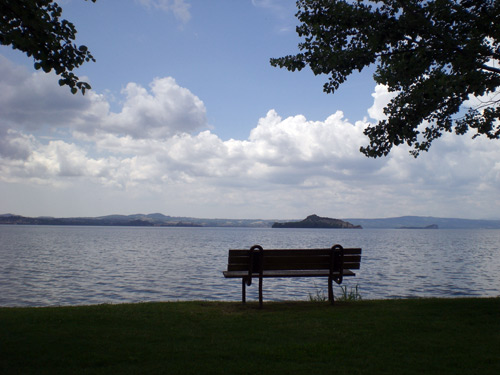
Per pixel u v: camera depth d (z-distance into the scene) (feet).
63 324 23.06
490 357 17.62
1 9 21.61
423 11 30.14
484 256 149.69
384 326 23.20
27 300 56.08
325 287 68.28
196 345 19.34
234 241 299.58
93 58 24.12
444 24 30.07
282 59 34.96
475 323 23.88
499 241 335.06
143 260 123.03
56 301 55.42
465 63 28.96
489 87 30.17
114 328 22.40
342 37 33.22
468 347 19.19
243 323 24.04
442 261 124.57
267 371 15.90
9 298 57.52
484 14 29.50
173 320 24.63
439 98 31.60
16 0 21.36
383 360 17.34
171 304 30.17
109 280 76.84
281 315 26.37
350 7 30.89
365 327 23.08
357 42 33.01
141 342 19.79
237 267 29.48
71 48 23.66
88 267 100.32
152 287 68.28
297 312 27.40
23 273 86.38
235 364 16.67
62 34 23.24
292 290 64.90
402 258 137.08
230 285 70.69
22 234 404.98
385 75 36.52
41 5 23.03
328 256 30.76
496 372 15.85
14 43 22.68
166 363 16.69
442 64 31.40
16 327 22.12
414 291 64.54
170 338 20.58
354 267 31.53
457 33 30.58
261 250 29.19
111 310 27.32
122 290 65.05
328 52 33.12
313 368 16.28
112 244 226.17
